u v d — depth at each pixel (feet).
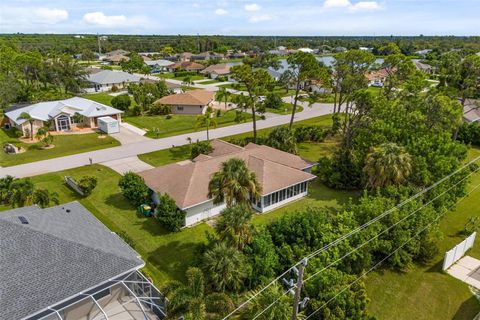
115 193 134.00
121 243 81.10
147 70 434.71
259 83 181.88
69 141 197.36
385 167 109.91
